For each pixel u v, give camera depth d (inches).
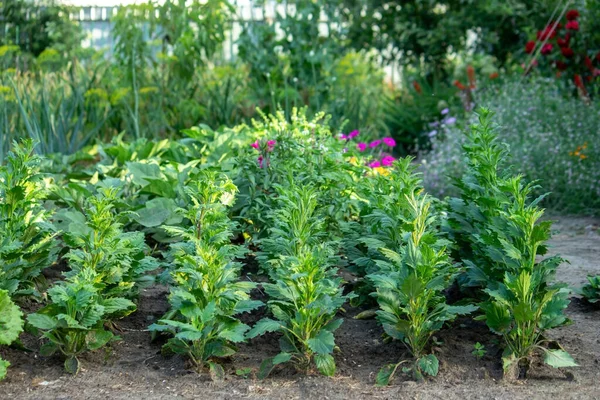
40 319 132.9
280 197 161.9
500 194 159.5
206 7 397.7
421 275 137.6
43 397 124.6
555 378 135.0
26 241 163.3
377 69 554.6
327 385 130.6
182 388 129.4
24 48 573.3
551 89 426.3
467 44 561.6
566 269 219.0
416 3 567.2
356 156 272.4
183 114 390.9
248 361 142.5
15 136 327.0
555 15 478.6
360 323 165.0
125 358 143.4
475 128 177.3
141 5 386.3
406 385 131.2
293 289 139.8
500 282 154.4
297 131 239.6
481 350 145.1
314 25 424.5
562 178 335.6
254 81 418.9
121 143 298.2
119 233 151.2
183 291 137.9
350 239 186.4
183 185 227.8
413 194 163.0
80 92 362.3
